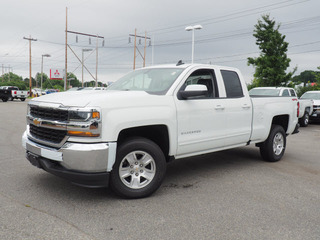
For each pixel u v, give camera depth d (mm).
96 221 3240
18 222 3164
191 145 4535
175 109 4266
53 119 3725
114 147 3605
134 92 4059
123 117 3689
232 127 5188
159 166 4055
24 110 19234
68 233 2951
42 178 4715
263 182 4820
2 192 4055
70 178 3584
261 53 23922
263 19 23281
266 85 23844
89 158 3459
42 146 3840
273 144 6176
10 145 7371
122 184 3826
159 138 4402
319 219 3430
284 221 3355
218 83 5074
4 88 32625
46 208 3559
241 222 3303
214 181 4840
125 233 2988
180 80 4496
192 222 3275
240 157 6719
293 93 14086
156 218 3357
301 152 7469
